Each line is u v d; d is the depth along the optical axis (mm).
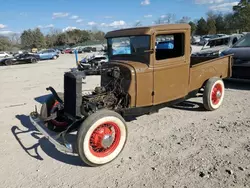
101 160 3764
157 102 4766
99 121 3666
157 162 3814
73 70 4398
